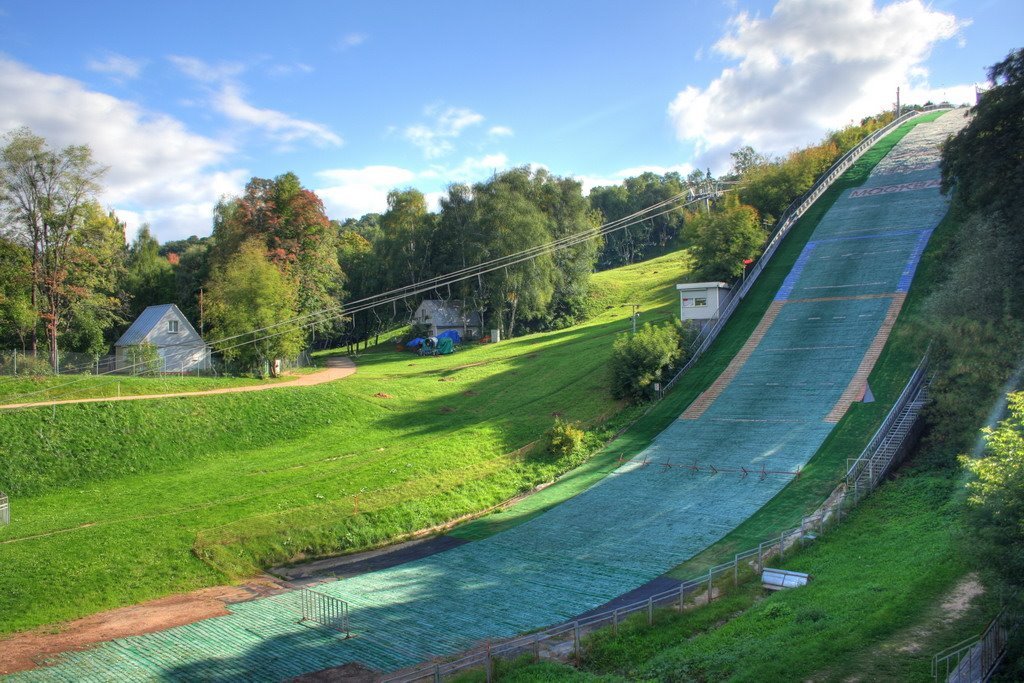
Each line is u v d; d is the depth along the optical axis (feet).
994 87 166.40
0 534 114.62
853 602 75.15
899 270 210.38
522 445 165.37
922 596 72.64
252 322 233.14
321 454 161.48
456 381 223.51
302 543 120.06
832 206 278.46
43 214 218.38
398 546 123.24
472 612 92.84
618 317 303.89
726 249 225.56
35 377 185.47
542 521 127.44
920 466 123.75
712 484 133.69
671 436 159.33
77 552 108.47
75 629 90.74
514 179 338.54
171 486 141.28
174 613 95.81
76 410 162.50
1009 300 127.13
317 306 285.84
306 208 287.07
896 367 161.58
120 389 185.88
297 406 188.03
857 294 204.64
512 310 315.58
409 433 175.52
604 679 65.05
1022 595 55.88
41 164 216.95
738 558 98.63
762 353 188.55
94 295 244.01
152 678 76.23
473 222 317.63
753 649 66.44
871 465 120.47
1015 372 116.98
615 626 79.97
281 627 89.71
